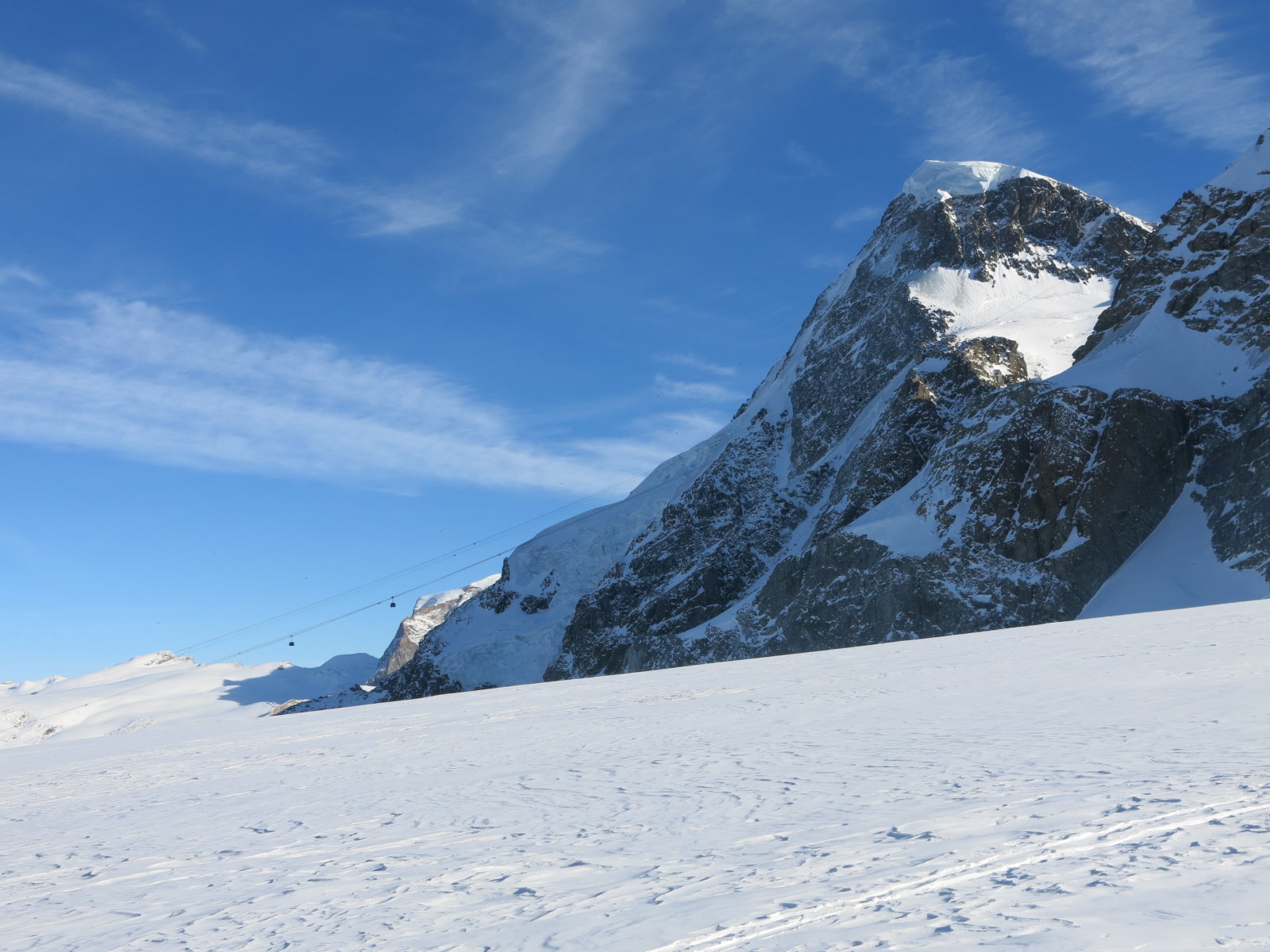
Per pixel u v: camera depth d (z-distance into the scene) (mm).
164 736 58562
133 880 15039
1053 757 16453
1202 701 21672
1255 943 6738
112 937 11391
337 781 25531
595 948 8555
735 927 8664
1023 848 10344
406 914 10805
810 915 8773
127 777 33781
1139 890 8328
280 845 16719
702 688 44469
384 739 37500
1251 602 54188
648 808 16266
